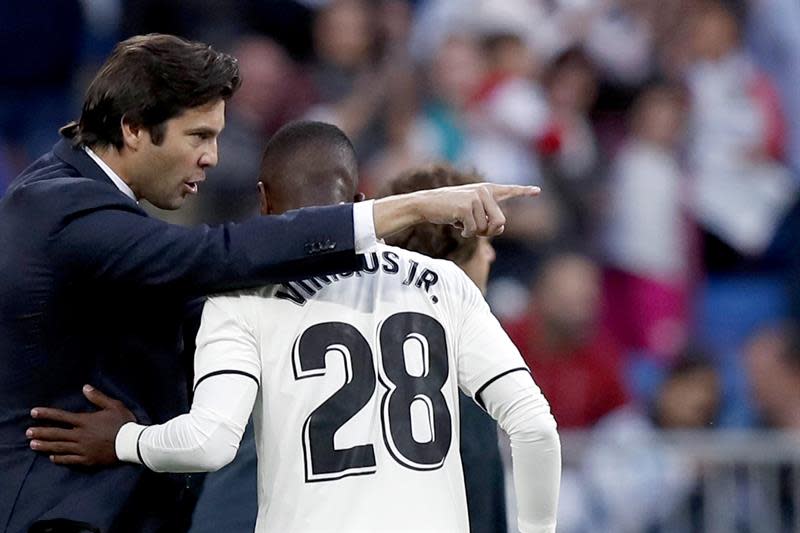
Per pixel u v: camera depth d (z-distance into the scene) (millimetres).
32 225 11945
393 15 33031
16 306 11961
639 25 34062
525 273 29453
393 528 11344
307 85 32375
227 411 11320
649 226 32188
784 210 33562
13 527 11875
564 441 24906
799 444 24219
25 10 33188
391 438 11562
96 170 12297
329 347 11664
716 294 32906
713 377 27859
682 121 33375
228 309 11680
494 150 31359
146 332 12234
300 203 12281
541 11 33250
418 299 12047
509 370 11977
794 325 32375
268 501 11609
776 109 34406
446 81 32094
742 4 34688
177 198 12539
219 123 12414
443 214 11547
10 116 33219
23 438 12000
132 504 12055
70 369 12031
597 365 28141
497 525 13977
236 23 32781
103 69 12320
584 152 32312
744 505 24312
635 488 24578
